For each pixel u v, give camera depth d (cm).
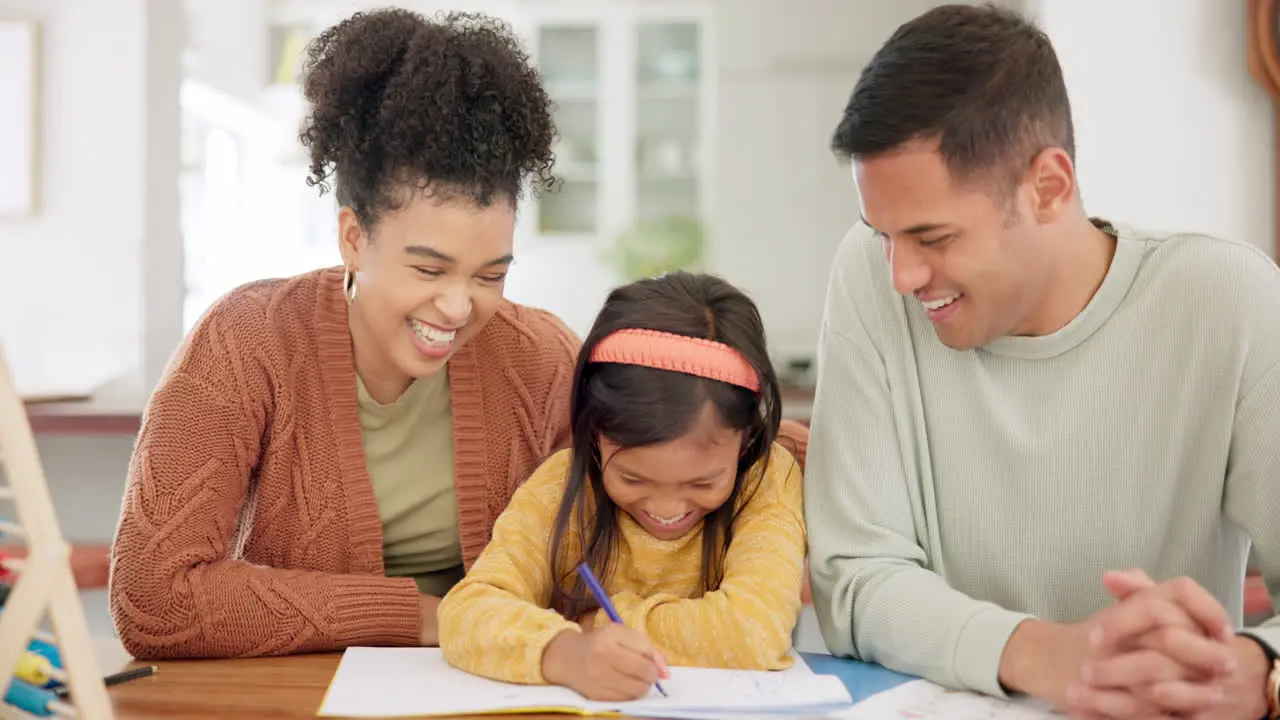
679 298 102
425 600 117
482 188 101
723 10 539
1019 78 90
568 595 108
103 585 248
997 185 90
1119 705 78
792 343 539
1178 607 79
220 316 117
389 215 102
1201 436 101
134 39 301
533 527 108
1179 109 275
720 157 541
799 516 108
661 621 99
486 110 102
